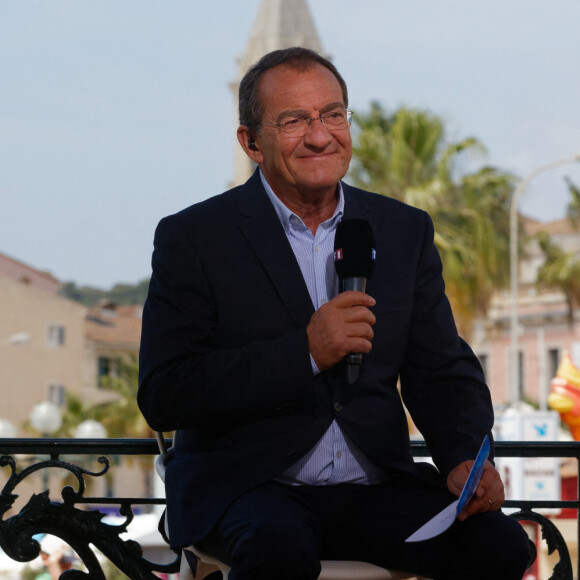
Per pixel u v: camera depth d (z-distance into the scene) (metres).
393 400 4.54
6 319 82.19
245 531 4.02
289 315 4.45
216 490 4.32
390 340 4.51
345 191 4.78
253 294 4.47
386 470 4.49
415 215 4.77
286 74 4.58
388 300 4.54
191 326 4.44
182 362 4.39
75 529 5.29
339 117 4.61
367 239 4.38
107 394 89.69
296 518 4.20
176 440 4.72
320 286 4.57
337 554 4.49
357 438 4.42
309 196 4.61
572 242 73.88
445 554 4.27
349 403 4.44
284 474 4.44
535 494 23.91
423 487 4.50
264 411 4.30
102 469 5.33
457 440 4.43
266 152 4.62
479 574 4.20
